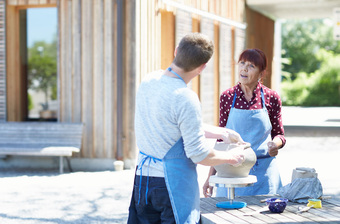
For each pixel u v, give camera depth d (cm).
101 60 836
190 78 270
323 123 1689
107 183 711
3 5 877
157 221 280
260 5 1518
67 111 853
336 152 1009
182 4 980
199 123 257
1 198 622
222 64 1239
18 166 870
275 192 350
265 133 349
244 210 279
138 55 827
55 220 518
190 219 264
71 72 850
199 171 805
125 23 820
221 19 1205
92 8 838
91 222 510
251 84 352
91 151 841
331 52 3906
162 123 262
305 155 970
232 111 354
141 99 272
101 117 838
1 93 883
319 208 281
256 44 1596
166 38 958
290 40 4100
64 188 680
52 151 792
